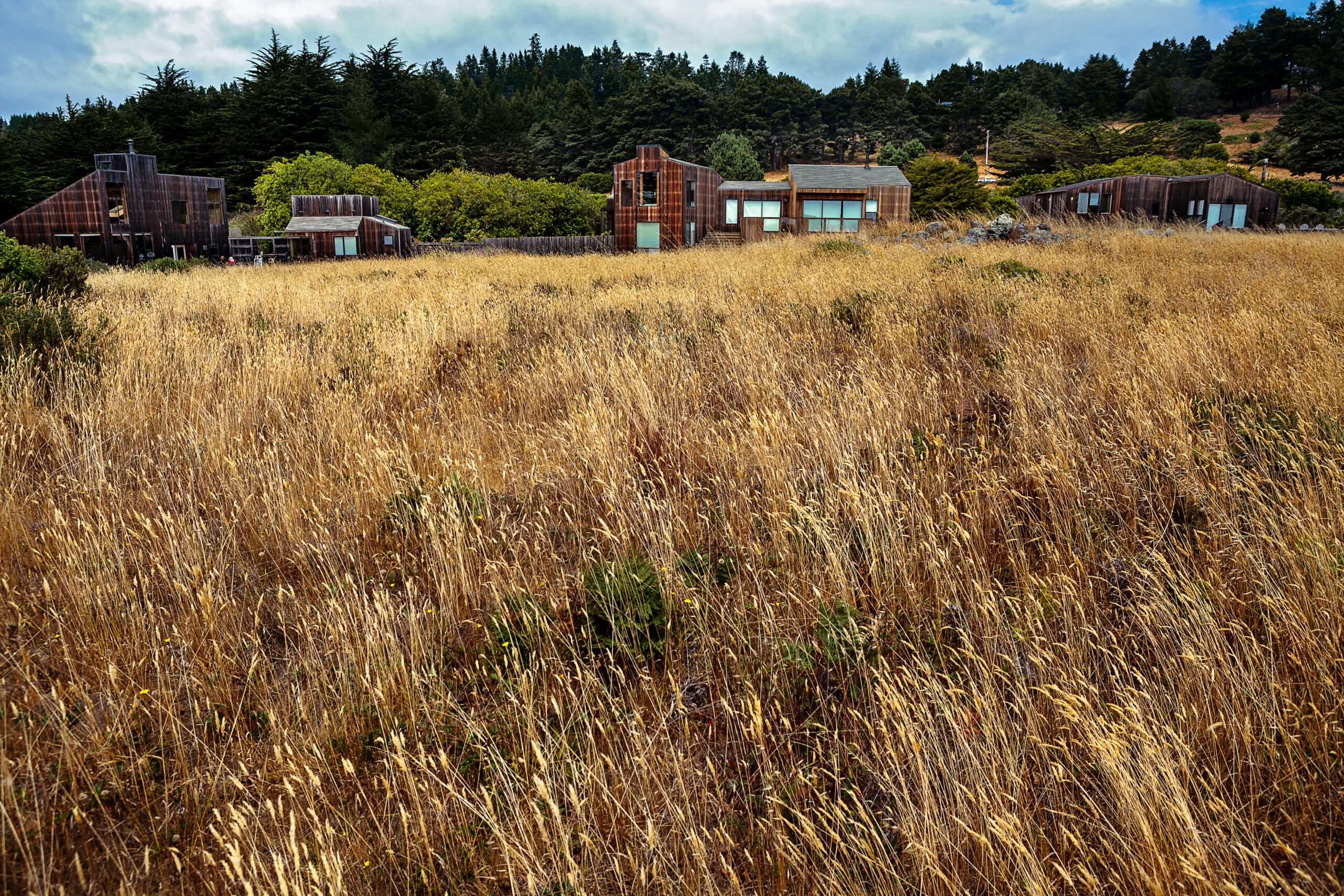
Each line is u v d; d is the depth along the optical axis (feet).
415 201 150.20
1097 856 7.88
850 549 13.11
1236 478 13.79
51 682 10.62
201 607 11.87
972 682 9.52
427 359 26.05
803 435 17.19
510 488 16.78
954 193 145.28
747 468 16.06
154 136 219.82
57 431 18.02
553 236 134.31
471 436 19.48
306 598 12.81
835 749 9.60
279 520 15.08
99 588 11.57
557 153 285.02
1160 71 473.26
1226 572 11.91
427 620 12.17
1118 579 12.28
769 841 8.57
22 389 20.08
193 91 250.98
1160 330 24.18
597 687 10.59
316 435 19.24
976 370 23.03
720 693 10.80
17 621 11.62
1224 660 9.52
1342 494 12.57
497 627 11.51
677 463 16.60
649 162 113.29
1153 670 10.06
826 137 361.71
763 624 11.32
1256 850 7.65
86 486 15.37
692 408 20.53
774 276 45.34
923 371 22.06
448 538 13.43
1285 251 53.21
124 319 29.96
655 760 9.47
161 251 125.29
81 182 115.14
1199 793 8.08
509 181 144.66
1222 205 111.45
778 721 10.18
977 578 12.21
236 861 7.27
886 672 10.20
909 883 8.04
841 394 19.49
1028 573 12.14
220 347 26.96
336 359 27.04
